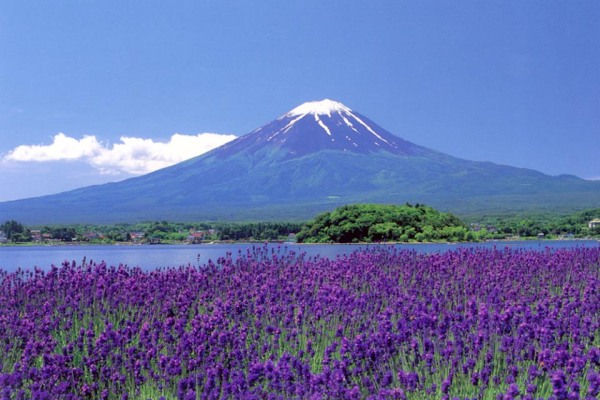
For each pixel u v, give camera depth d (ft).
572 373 34.88
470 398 33.81
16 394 35.45
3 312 53.31
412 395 35.14
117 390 38.73
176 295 60.23
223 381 35.96
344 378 32.71
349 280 66.33
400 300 52.75
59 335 51.13
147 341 44.42
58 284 63.93
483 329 42.88
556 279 69.46
